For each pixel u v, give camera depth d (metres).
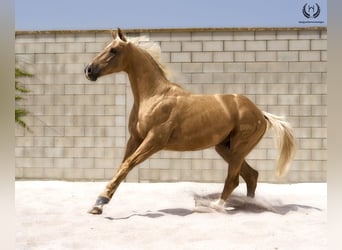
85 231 4.32
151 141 5.05
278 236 4.10
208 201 5.64
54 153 8.84
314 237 4.05
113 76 8.73
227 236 4.10
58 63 8.82
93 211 5.14
